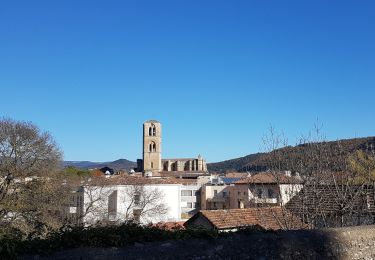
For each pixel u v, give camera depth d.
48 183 31.03
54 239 9.28
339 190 18.56
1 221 27.30
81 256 8.99
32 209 29.12
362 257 13.35
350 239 13.25
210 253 10.55
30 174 30.69
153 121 131.00
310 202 19.25
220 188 73.19
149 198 46.16
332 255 12.73
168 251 10.00
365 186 19.33
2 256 8.45
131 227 10.55
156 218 46.25
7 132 30.28
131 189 45.09
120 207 44.00
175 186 53.03
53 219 29.42
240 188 54.56
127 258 9.41
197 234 10.96
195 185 76.38
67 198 33.50
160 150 130.75
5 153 30.12
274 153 20.69
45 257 8.74
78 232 9.62
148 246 9.91
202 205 75.44
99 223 17.80
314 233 12.75
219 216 21.30
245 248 11.16
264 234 11.91
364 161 19.86
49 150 32.44
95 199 38.47
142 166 133.00
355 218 18.47
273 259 11.54
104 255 9.20
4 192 28.89
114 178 48.72
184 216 62.47
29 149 31.00
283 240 11.94
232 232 11.70
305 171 19.42
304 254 12.13
